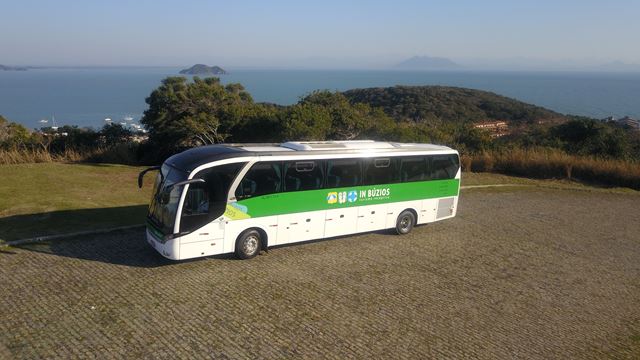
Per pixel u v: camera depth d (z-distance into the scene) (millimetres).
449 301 9617
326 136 26594
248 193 10805
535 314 9352
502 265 12062
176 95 29859
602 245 14453
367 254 12156
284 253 11742
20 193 15555
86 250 10875
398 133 26891
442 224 15648
